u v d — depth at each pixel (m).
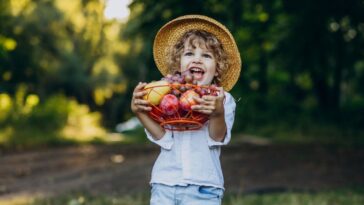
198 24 4.00
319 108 24.56
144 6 12.80
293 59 17.86
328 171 10.73
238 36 14.55
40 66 28.52
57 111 19.81
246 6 14.16
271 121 22.95
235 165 11.59
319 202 7.22
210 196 3.72
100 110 42.34
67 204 7.36
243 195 7.97
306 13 14.22
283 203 7.22
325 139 19.20
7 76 20.06
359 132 21.48
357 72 29.41
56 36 31.64
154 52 4.15
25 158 13.34
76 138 18.42
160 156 3.81
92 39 35.91
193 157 3.71
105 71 38.84
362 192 8.28
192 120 3.59
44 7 30.72
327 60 18.55
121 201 7.50
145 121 3.71
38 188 9.13
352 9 13.97
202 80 3.82
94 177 10.31
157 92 3.57
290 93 28.64
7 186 9.33
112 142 18.33
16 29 24.17
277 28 17.84
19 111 18.91
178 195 3.70
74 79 36.03
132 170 11.13
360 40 17.06
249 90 24.23
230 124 3.89
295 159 12.52
